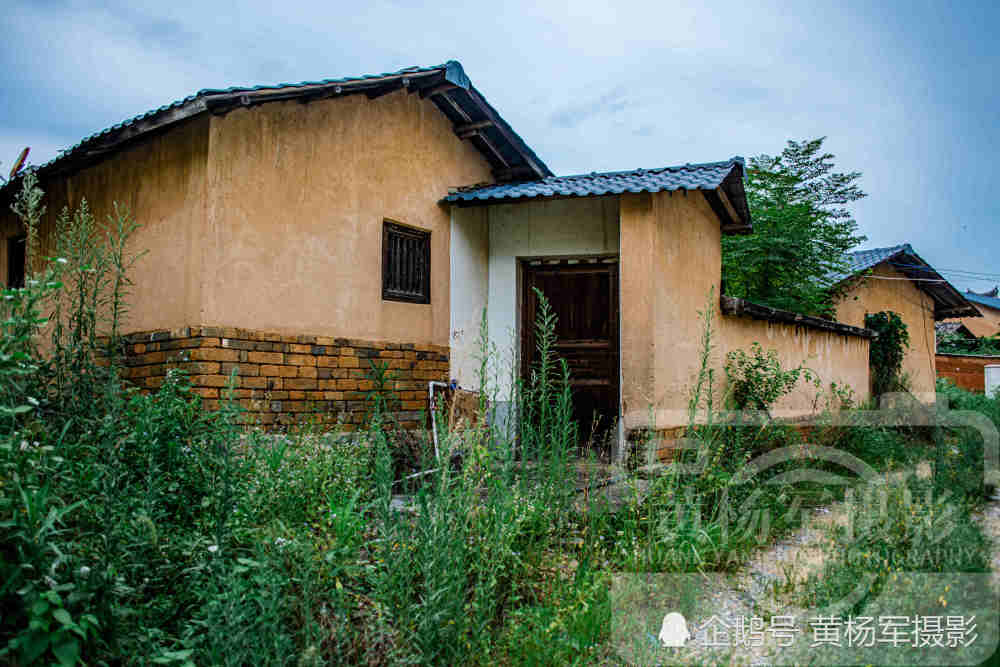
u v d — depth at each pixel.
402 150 7.42
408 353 7.30
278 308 6.05
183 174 5.78
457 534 3.25
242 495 3.47
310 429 5.29
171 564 3.09
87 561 2.86
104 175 6.67
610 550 4.27
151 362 5.76
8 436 2.89
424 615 2.93
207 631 2.92
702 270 8.38
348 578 3.38
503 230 8.45
